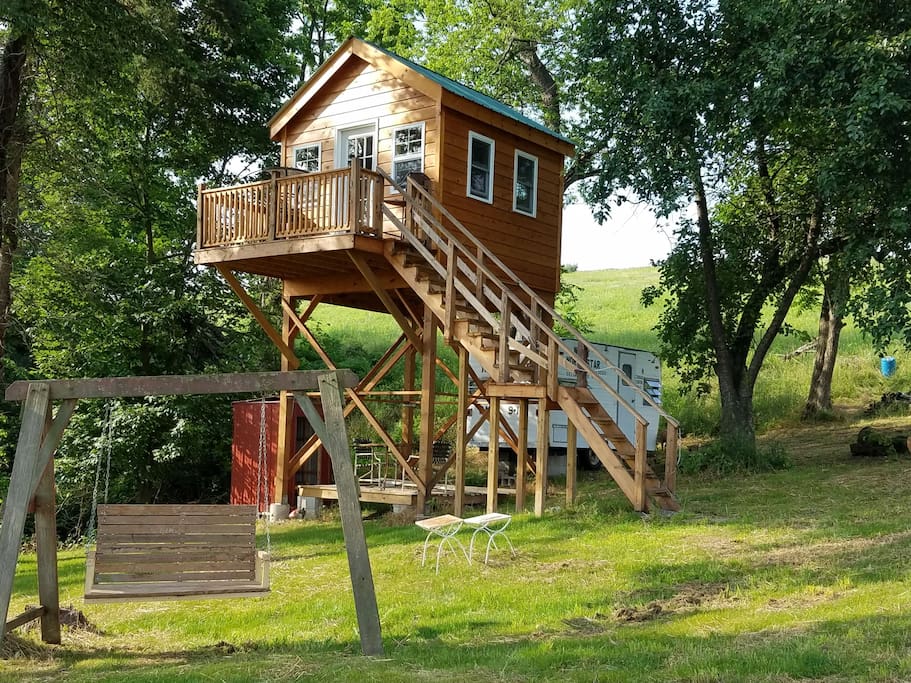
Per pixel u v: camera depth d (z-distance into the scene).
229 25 22.77
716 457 18.98
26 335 24.38
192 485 25.06
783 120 18.25
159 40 19.55
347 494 7.43
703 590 9.17
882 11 16.12
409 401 19.30
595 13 19.33
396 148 16.98
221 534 8.39
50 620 8.26
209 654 7.80
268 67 26.83
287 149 18.58
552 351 14.53
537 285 18.66
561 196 19.42
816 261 21.42
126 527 8.17
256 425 19.94
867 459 19.23
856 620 7.25
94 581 7.96
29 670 7.36
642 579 9.81
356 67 17.69
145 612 9.72
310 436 19.59
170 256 25.31
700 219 20.41
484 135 17.31
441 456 19.45
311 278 18.05
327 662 7.00
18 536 7.56
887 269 16.47
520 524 13.67
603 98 20.72
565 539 12.31
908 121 15.67
